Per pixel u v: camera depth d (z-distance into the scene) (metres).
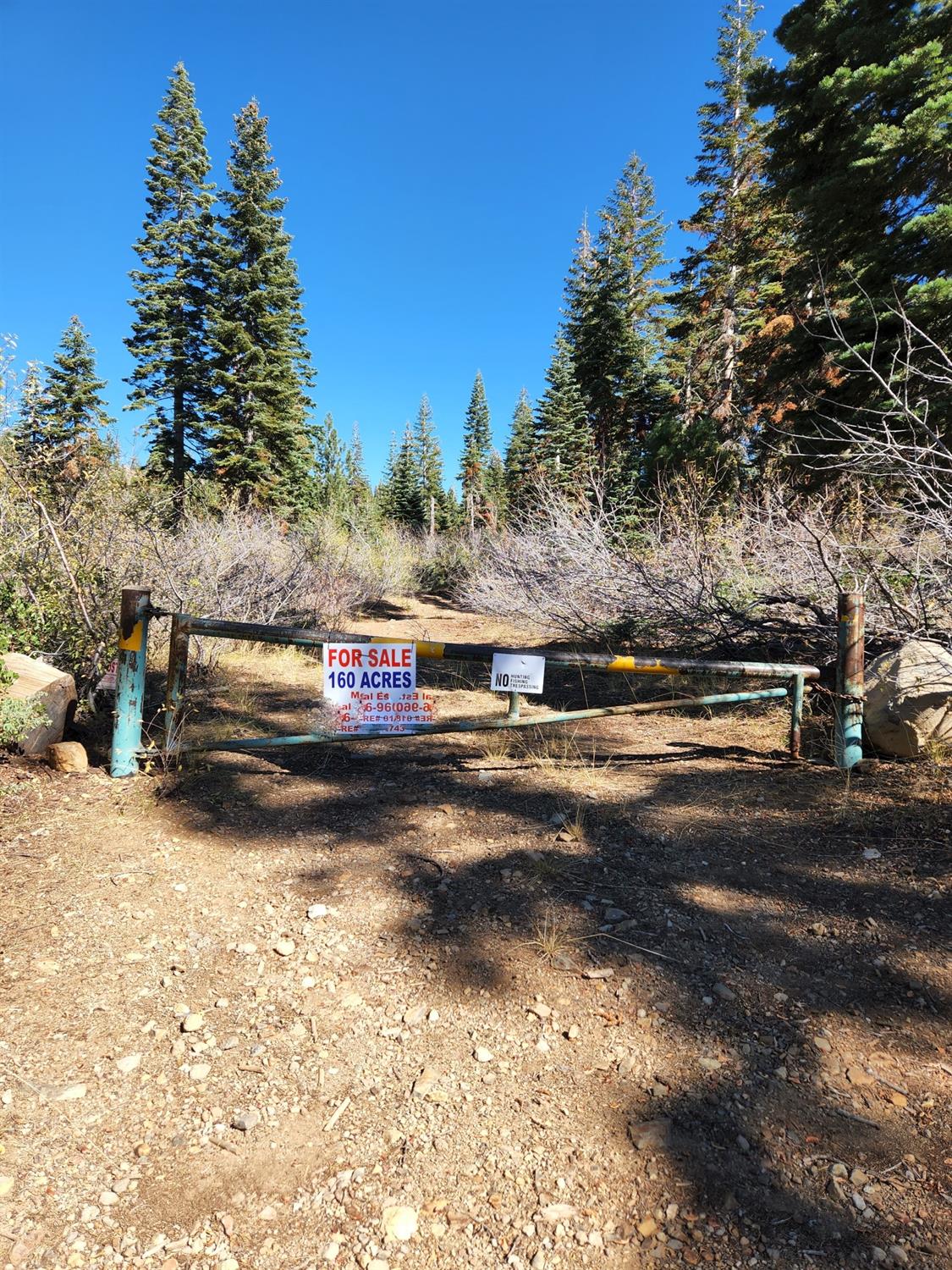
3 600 5.20
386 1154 1.75
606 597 8.83
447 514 63.22
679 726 5.84
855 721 4.28
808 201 8.63
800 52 9.12
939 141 7.59
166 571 7.31
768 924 2.72
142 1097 1.90
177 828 3.54
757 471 11.01
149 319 22.97
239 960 2.50
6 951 2.48
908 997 2.28
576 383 29.92
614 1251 1.50
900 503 6.19
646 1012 2.24
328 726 5.58
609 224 30.50
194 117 22.89
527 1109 1.88
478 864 3.23
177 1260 1.49
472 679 8.37
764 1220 1.56
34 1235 1.53
